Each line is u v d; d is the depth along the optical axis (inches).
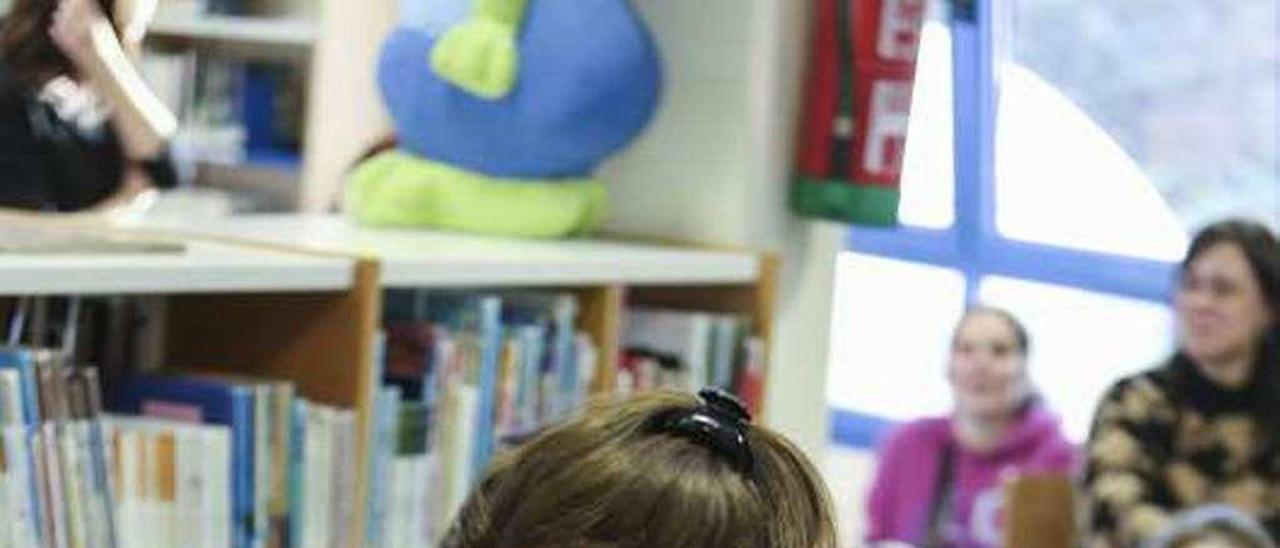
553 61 121.3
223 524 92.3
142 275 88.2
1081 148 248.1
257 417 94.3
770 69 131.6
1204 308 133.0
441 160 127.0
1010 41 250.8
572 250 119.1
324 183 199.0
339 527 99.5
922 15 132.1
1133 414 135.9
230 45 201.8
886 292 261.9
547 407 114.8
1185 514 126.4
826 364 141.5
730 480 50.3
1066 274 248.2
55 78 112.2
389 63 128.5
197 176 203.2
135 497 89.7
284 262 96.1
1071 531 140.0
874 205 132.6
